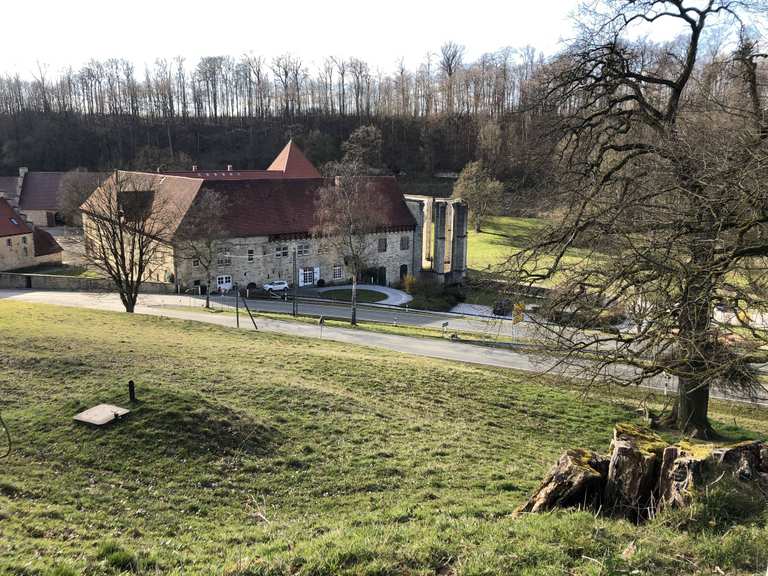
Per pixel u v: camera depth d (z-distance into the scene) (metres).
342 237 55.38
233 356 24.34
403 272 68.00
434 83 145.25
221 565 8.05
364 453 14.41
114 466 12.70
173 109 142.62
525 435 18.48
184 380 19.12
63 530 9.66
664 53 19.53
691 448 9.41
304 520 10.70
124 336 27.20
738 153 11.80
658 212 12.69
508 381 24.47
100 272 57.75
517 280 14.76
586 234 13.69
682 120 16.73
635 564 7.21
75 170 104.19
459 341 38.62
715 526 7.98
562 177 17.75
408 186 120.81
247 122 142.38
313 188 64.44
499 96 129.00
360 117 138.62
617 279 12.96
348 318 46.84
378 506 11.48
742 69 17.25
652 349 13.02
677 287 12.42
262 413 16.58
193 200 56.06
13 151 121.12
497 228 93.50
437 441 15.94
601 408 22.06
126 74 143.62
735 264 11.10
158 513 10.95
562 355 15.86
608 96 19.09
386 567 7.37
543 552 7.54
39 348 21.89
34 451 13.11
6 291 57.12
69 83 142.62
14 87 139.75
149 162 106.81
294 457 13.86
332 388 20.48
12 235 66.12
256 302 52.91
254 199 60.06
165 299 52.50
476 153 117.75
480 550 7.79
